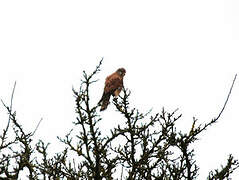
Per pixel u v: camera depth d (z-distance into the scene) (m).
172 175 13.31
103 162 13.62
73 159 13.34
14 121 12.88
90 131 13.41
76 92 13.41
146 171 13.70
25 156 12.91
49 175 13.01
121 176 13.14
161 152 13.55
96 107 13.48
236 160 13.28
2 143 12.79
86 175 13.28
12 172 12.70
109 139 13.70
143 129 14.14
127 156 14.02
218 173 13.20
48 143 13.36
